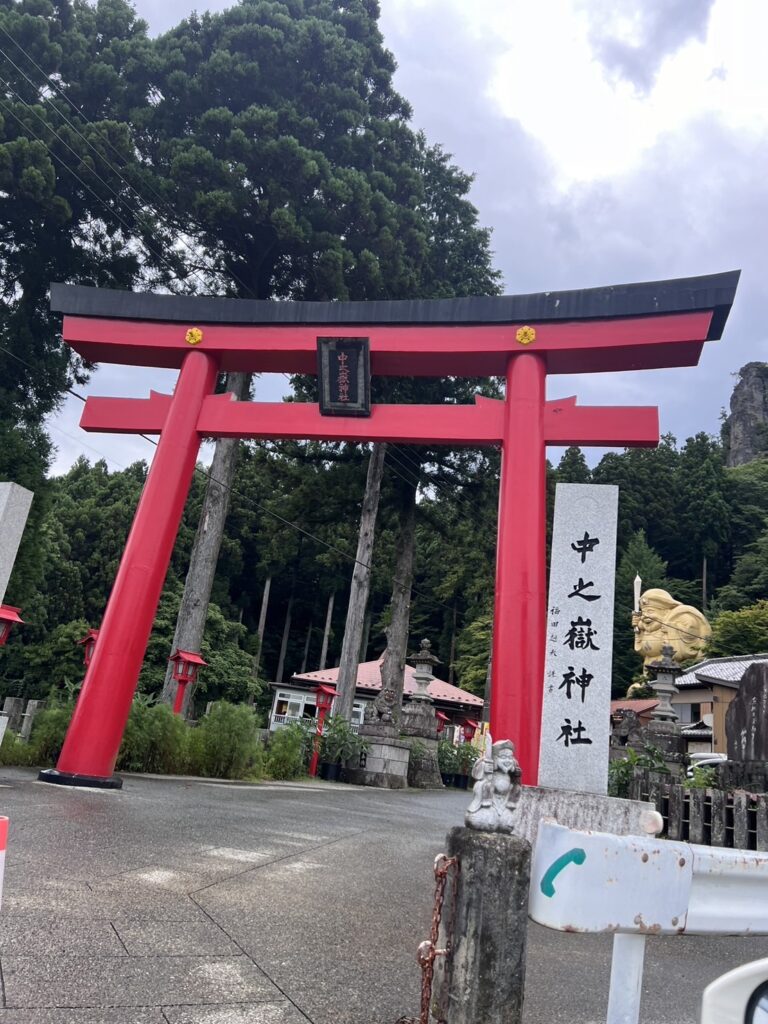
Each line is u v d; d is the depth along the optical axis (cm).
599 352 1098
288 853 664
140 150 2000
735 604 4291
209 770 1361
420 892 579
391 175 2286
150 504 1110
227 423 1163
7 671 3344
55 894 426
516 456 1058
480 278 2791
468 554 3008
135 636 1047
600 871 213
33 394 1842
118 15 2014
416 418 1136
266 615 5041
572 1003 367
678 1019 361
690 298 1061
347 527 3375
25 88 1781
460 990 244
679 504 5150
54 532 3684
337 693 2200
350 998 328
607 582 727
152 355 1237
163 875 511
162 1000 300
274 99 2031
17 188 1681
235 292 2145
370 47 2341
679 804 916
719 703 2867
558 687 712
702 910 234
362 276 2097
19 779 946
